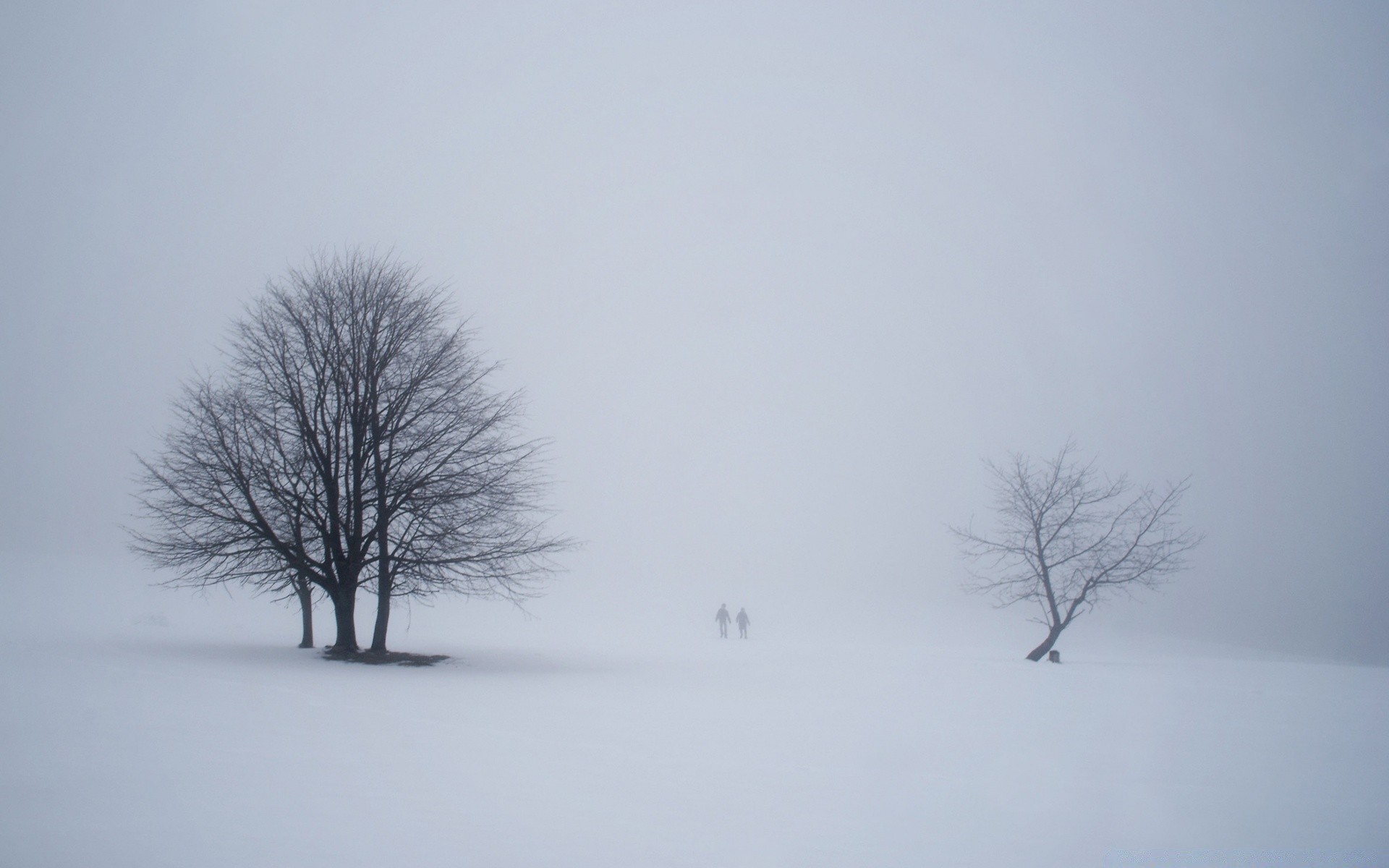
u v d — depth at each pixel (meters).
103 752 9.38
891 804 8.60
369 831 6.91
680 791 8.80
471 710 13.67
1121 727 14.27
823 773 9.97
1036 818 8.21
